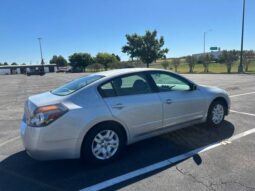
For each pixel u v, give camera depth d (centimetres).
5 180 406
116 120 448
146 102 482
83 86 449
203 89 591
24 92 1870
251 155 459
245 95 1147
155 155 476
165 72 540
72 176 410
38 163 464
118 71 500
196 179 382
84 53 8775
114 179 395
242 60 3422
